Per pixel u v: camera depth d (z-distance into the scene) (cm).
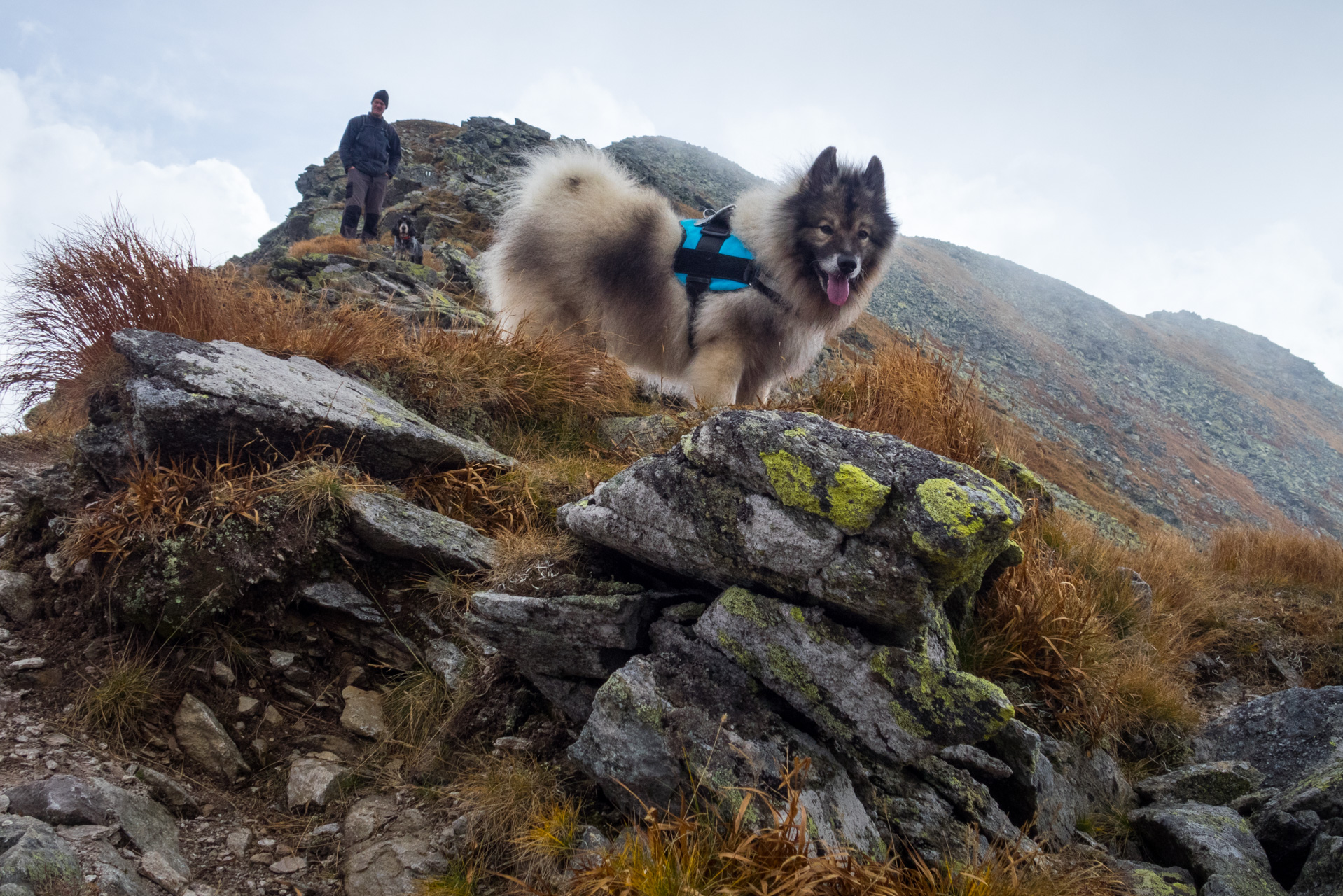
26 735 249
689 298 561
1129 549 606
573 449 483
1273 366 8806
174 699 279
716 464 255
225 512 306
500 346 514
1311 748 352
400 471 382
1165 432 5756
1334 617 550
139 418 316
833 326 573
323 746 285
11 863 181
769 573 250
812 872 192
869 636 250
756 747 231
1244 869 274
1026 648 355
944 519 219
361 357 439
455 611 322
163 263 408
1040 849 253
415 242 1138
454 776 277
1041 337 6738
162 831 232
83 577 299
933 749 232
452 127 3117
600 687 253
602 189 580
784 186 548
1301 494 5538
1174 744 386
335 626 320
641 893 192
